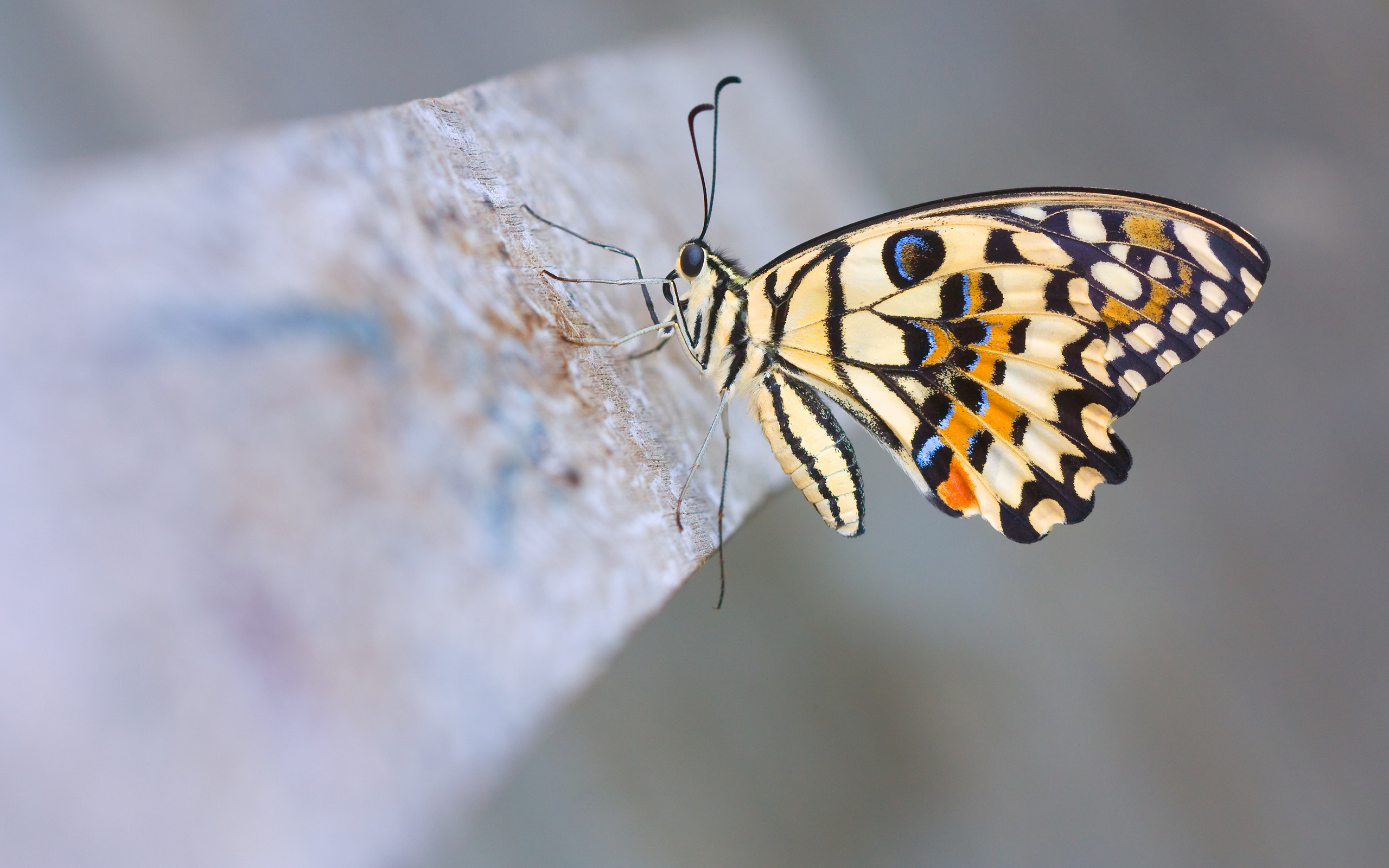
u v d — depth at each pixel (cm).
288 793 17
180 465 18
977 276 29
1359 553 34
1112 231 29
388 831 17
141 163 21
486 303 26
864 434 34
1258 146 40
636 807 31
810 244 29
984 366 29
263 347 20
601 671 24
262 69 31
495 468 25
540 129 28
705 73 31
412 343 24
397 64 32
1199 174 39
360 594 19
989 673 33
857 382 29
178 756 16
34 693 15
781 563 33
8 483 16
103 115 29
